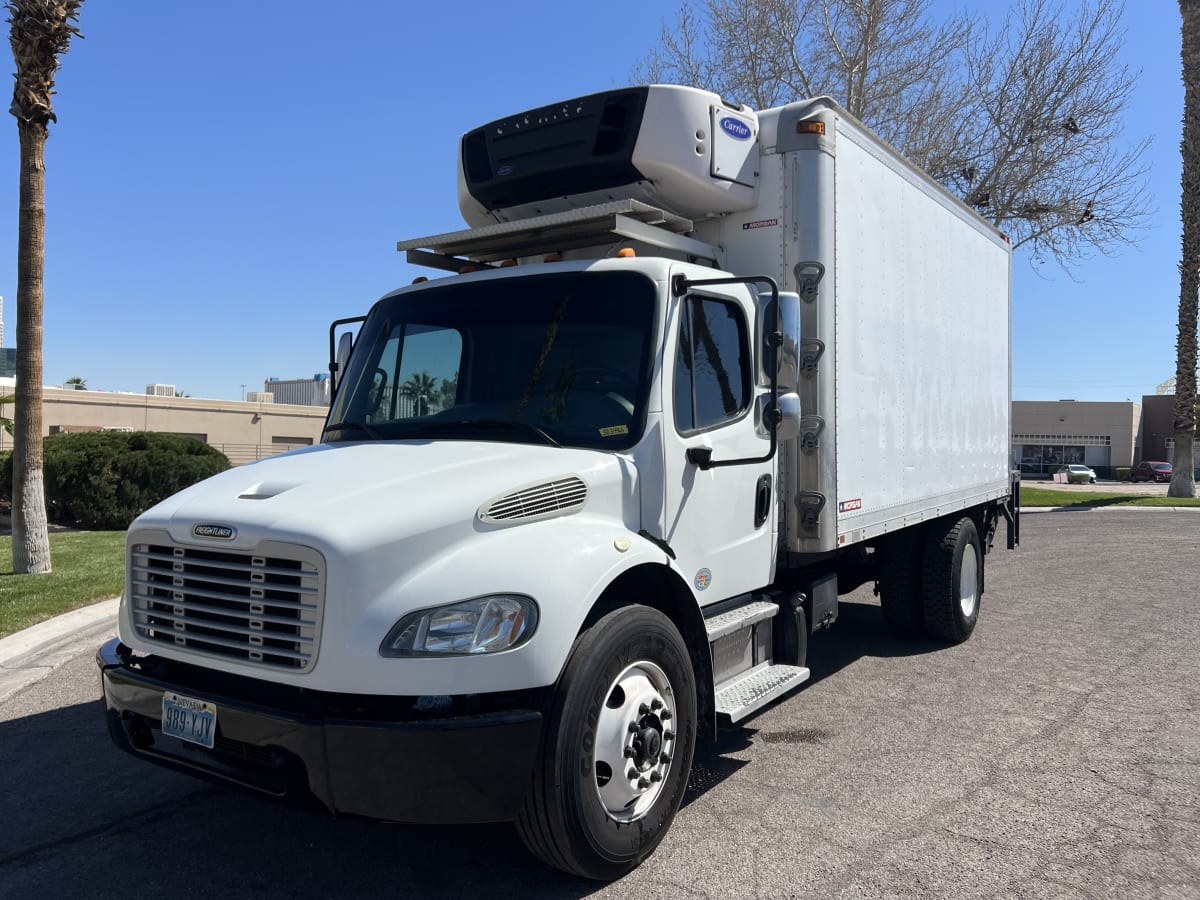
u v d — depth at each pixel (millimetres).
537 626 3195
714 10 20781
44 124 10953
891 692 6164
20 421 10703
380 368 4805
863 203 5738
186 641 3510
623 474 3941
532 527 3555
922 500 6793
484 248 5281
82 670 6844
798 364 4406
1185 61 22266
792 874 3611
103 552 12664
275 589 3219
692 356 4418
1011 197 20422
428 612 3129
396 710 3115
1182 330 23156
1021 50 20156
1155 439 75000
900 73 19984
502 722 3105
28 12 10508
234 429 43281
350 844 3936
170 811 4309
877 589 7652
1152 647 7387
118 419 38812
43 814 4289
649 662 3730
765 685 4574
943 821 4094
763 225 5242
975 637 7832
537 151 5188
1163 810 4199
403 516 3256
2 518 17672
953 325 7492
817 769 4762
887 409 6125
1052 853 3773
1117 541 14742
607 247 5145
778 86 20641
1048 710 5727
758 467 4941
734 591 4742
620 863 3514
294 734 3072
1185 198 22656
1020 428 75625
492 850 3865
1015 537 9750
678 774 3854
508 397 4375
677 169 4812
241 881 3615
